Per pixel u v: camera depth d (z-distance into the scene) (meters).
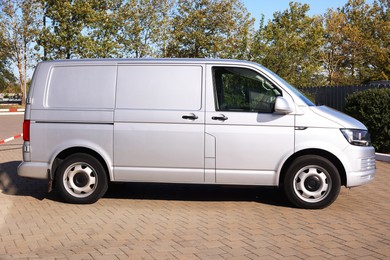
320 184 6.29
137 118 6.45
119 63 6.64
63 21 23.38
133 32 24.69
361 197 7.19
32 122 6.66
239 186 6.45
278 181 6.30
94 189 6.61
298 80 23.14
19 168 6.71
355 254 4.62
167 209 6.43
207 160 6.36
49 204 6.70
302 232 5.34
